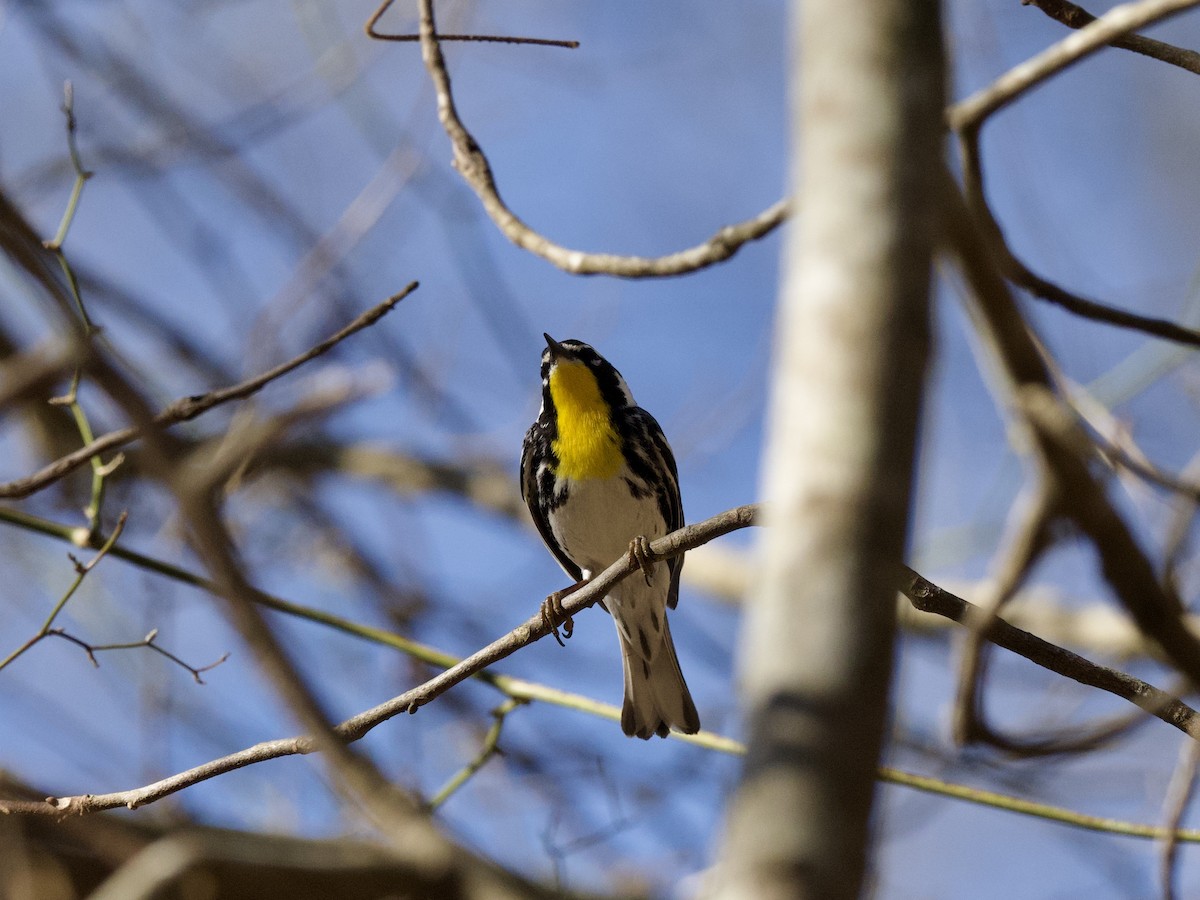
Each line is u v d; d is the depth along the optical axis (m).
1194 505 10.09
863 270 3.85
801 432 3.74
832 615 3.47
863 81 4.06
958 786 10.01
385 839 10.33
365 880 10.79
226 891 10.95
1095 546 11.12
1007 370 11.02
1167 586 11.32
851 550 3.53
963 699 12.30
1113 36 8.44
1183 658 11.56
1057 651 7.61
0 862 11.16
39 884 11.59
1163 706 7.49
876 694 3.41
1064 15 8.72
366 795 5.80
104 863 11.82
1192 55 8.32
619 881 13.41
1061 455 10.45
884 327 3.78
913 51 4.10
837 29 4.14
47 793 11.69
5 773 11.51
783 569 3.58
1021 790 13.16
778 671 3.45
